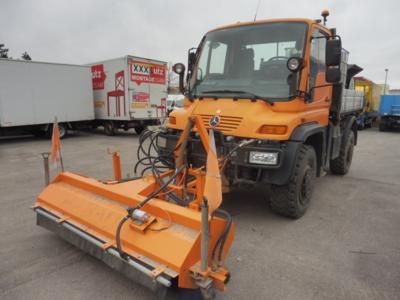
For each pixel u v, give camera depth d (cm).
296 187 402
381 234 390
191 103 449
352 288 278
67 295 265
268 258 329
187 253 221
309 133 390
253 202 502
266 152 349
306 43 399
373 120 2344
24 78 1202
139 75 1359
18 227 401
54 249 342
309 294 269
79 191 338
